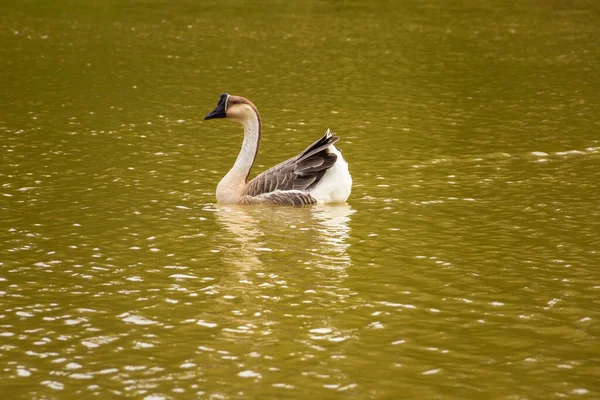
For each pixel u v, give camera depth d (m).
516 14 50.84
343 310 11.44
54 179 18.33
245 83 30.84
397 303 11.69
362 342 10.41
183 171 19.33
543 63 35.56
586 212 16.19
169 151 21.23
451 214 16.09
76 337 10.51
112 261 13.31
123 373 9.53
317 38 41.59
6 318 11.07
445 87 30.69
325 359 9.93
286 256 13.63
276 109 26.70
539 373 9.59
